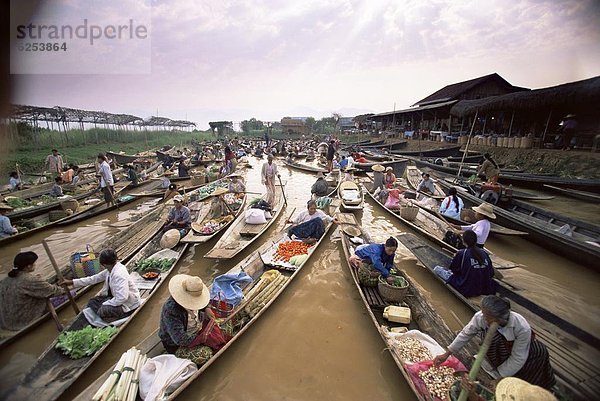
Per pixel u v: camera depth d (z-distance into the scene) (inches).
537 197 450.9
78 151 1018.7
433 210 397.4
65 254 316.2
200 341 168.6
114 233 377.4
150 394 140.1
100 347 170.6
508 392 104.9
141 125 1705.2
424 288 242.5
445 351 167.3
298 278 253.4
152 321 202.8
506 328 136.6
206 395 154.6
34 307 192.1
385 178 529.0
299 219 343.0
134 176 631.2
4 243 334.6
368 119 1815.9
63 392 143.6
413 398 148.1
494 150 761.0
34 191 516.1
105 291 201.0
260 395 156.0
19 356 175.2
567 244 286.7
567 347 164.2
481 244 271.1
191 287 165.6
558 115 667.4
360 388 159.0
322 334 195.0
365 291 231.6
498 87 1084.5
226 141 1820.9
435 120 1156.5
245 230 349.1
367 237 312.8
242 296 218.4
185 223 338.3
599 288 247.3
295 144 1521.9
